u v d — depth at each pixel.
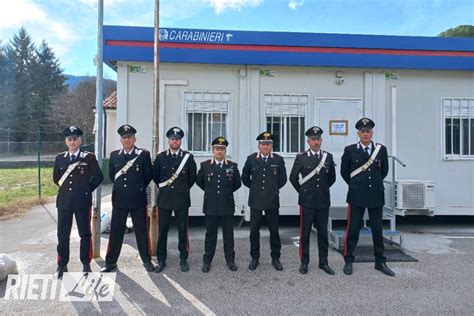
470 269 4.70
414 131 7.12
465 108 7.22
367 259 5.06
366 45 6.84
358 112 7.06
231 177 4.69
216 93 6.90
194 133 6.87
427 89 7.16
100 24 5.12
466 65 7.00
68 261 4.53
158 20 5.20
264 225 7.09
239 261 4.98
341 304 3.71
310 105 7.00
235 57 6.67
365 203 4.59
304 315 3.48
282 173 4.73
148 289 4.04
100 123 5.20
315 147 4.73
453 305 3.69
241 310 3.57
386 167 4.77
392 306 3.67
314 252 5.43
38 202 9.55
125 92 6.68
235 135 6.90
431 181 6.63
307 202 4.59
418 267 4.77
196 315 3.47
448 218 7.82
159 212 4.63
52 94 47.56
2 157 23.61
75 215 4.48
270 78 6.96
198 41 6.59
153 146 5.21
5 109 43.78
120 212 4.59
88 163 4.54
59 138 37.12
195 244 5.82
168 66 6.79
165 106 6.80
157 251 4.67
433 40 6.95
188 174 4.71
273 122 6.98
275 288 4.09
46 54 50.66
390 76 7.10
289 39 6.75
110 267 4.58
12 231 6.61
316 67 6.96
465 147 7.21
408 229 6.95
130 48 6.50
